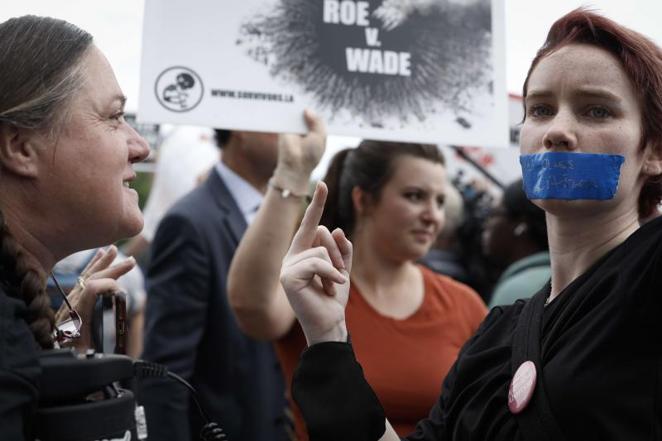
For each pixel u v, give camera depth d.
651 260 1.38
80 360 1.41
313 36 2.11
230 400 3.08
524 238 3.49
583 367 1.39
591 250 1.52
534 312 1.55
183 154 5.09
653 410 1.35
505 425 1.48
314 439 1.49
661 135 1.52
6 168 1.56
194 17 2.05
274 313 2.53
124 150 1.64
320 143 2.52
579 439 1.37
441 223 2.82
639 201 1.59
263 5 2.09
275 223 2.50
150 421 2.94
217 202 3.25
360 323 2.66
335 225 2.85
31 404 1.33
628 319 1.38
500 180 5.04
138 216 1.69
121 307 1.85
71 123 1.57
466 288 2.94
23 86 1.54
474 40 2.19
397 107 2.15
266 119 2.08
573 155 1.49
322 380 1.52
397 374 2.59
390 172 2.74
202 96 2.04
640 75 1.49
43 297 1.50
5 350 1.32
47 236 1.61
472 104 2.18
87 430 1.38
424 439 1.70
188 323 3.05
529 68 1.62
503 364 1.57
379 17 2.15
